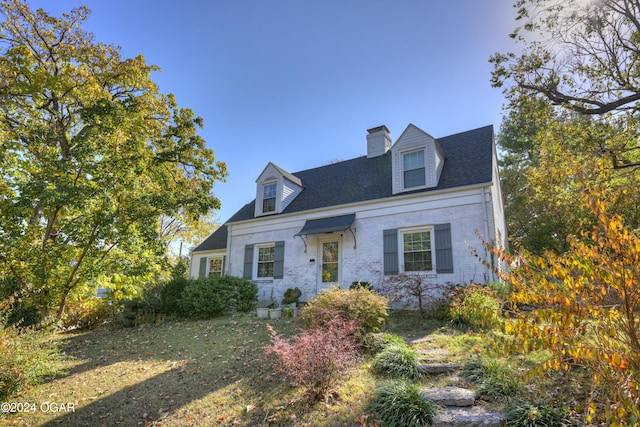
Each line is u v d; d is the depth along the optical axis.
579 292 2.75
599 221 2.96
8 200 9.42
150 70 13.67
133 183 10.43
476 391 4.38
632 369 2.48
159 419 4.71
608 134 8.98
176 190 12.63
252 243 15.34
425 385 4.79
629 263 2.58
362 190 13.48
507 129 21.80
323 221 13.34
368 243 12.19
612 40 7.88
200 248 18.88
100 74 12.73
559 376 4.49
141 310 12.12
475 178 10.80
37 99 11.73
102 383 6.25
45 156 10.12
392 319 9.11
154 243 10.74
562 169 11.11
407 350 5.56
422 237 11.27
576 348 2.70
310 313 7.42
